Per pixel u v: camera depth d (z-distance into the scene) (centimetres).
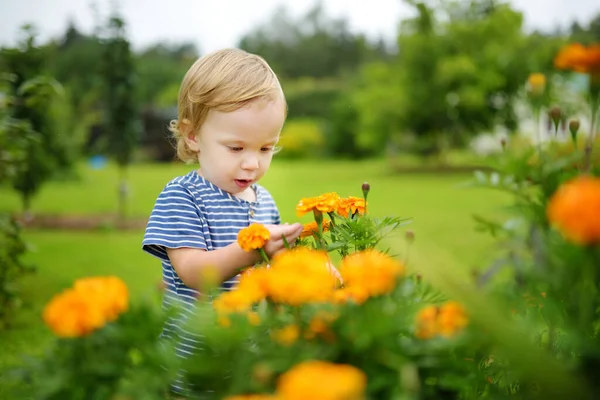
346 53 3925
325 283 79
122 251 534
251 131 151
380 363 72
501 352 80
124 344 75
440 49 1945
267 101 153
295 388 56
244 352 76
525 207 98
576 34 1680
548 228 94
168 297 127
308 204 119
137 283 396
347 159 3044
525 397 81
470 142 2062
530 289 93
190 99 157
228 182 156
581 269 79
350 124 2958
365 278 81
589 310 81
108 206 945
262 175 158
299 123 3225
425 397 77
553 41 1891
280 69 3828
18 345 258
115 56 794
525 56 1892
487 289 101
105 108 807
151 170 2078
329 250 114
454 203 906
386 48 3728
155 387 72
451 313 80
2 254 297
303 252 92
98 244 577
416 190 1153
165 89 3209
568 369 76
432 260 78
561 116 127
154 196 1139
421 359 74
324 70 3894
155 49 3778
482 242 519
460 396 81
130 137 802
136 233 667
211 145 154
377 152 2603
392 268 83
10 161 316
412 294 90
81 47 2367
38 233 656
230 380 78
